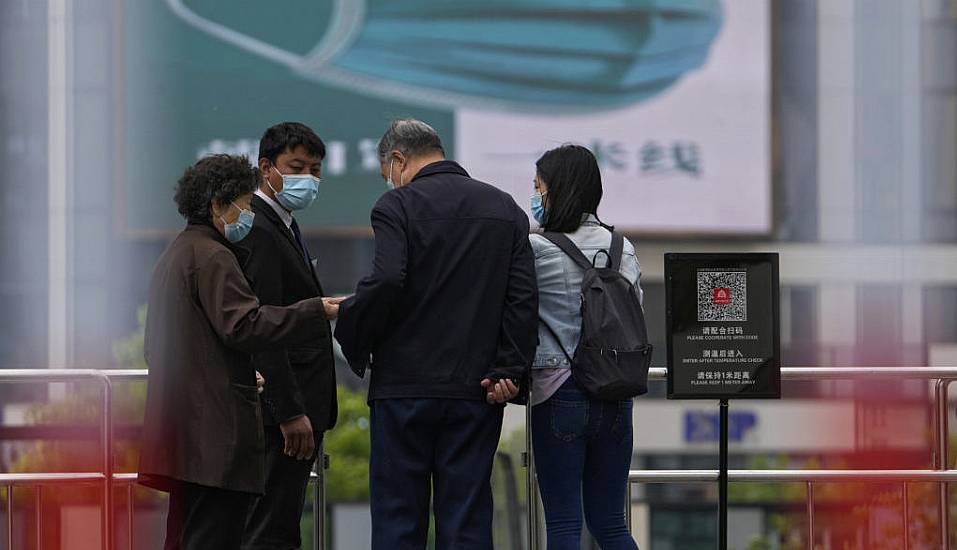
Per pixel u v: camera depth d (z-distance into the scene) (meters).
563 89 74.62
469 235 10.70
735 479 13.08
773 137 74.88
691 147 74.75
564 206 11.15
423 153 11.08
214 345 10.22
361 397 59.44
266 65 75.12
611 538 11.10
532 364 10.89
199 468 10.08
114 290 75.56
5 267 75.88
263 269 11.02
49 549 12.50
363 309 10.41
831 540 13.48
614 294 10.91
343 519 56.53
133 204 75.19
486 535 10.73
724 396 11.29
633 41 74.81
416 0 74.88
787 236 76.25
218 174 10.35
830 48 77.06
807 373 12.90
